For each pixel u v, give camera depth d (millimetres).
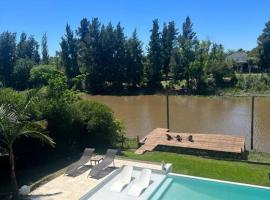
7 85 75812
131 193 13898
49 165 19375
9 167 18109
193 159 21109
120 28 78562
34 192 14484
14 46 78312
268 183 16750
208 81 73188
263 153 24047
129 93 75500
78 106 23203
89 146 22938
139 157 21156
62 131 20531
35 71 64500
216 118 41688
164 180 15391
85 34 82750
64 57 82938
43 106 19609
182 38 81312
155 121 40594
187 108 51000
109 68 78438
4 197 14766
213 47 82125
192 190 14625
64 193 14250
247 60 93625
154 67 78375
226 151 22750
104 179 15031
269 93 66438
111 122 23844
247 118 41156
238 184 14914
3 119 13562
